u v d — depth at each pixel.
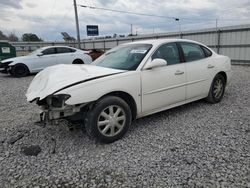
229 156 2.86
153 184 2.39
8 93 7.13
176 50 4.23
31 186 2.42
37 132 3.80
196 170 2.60
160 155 2.95
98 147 3.24
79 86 2.99
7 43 14.12
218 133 3.56
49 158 2.98
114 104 3.26
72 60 12.24
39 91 3.19
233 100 5.36
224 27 14.77
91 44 28.14
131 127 3.89
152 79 3.68
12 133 3.79
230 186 2.30
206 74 4.68
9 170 2.72
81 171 2.66
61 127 3.96
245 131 3.60
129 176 2.54
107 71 3.48
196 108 4.81
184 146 3.17
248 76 8.91
